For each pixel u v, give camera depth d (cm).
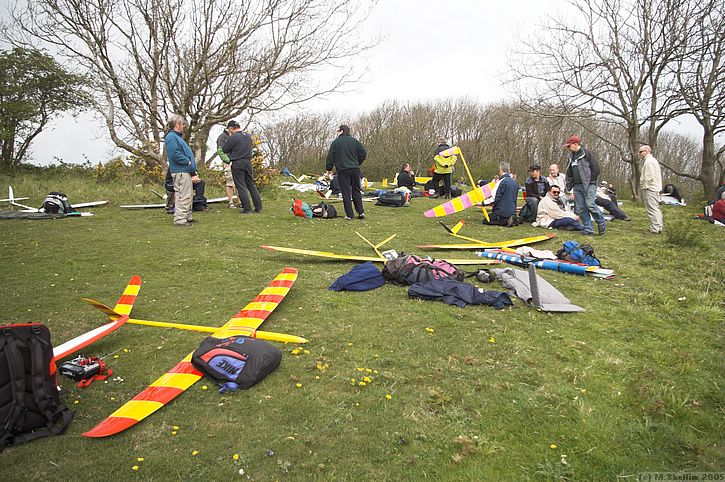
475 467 232
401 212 1120
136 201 1159
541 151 3894
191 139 1556
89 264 577
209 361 303
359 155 963
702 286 546
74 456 230
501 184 939
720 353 371
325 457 236
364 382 307
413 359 344
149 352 346
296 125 4594
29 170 1666
